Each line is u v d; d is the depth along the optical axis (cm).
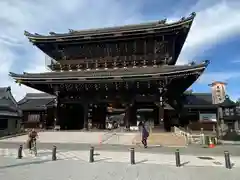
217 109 4388
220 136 3184
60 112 3653
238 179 1050
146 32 3328
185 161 1495
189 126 4212
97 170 1234
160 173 1165
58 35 3706
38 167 1319
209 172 1193
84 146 2319
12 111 4712
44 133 3162
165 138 2627
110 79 3114
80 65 3741
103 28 4150
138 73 3006
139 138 2678
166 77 2934
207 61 2755
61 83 3334
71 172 1185
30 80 3334
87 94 3575
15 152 1934
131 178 1062
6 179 1035
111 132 3133
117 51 3669
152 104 3731
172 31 3272
